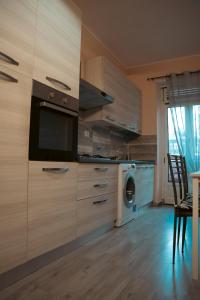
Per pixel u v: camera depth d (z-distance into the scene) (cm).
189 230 275
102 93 270
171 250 212
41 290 142
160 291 145
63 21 200
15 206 147
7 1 146
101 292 142
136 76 447
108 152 389
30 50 163
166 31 327
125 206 297
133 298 136
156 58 411
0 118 139
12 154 146
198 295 141
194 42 356
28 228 156
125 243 228
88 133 337
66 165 194
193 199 167
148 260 190
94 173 234
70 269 171
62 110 191
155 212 373
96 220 237
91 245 221
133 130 401
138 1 269
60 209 186
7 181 142
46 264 177
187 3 270
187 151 394
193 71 395
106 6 278
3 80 142
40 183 167
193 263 162
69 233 196
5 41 143
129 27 319
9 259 142
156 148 424
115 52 388
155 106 429
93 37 340
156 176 425
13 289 142
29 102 161
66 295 138
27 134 158
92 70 312
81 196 213
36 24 169
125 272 168
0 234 136
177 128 405
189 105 397
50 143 185
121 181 285
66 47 203
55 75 188
